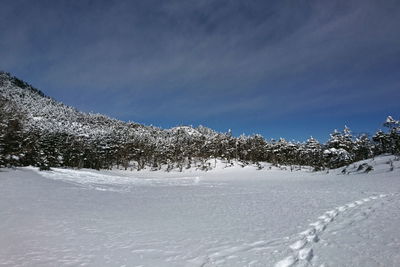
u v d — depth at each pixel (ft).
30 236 25.34
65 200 44.60
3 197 43.83
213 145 155.63
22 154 96.63
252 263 18.45
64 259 20.16
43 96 463.42
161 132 261.85
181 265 18.83
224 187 70.49
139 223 30.17
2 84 406.41
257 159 148.36
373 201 35.91
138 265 19.02
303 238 22.74
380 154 95.71
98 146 159.12
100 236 25.45
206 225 28.78
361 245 19.80
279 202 41.11
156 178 119.03
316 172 103.40
